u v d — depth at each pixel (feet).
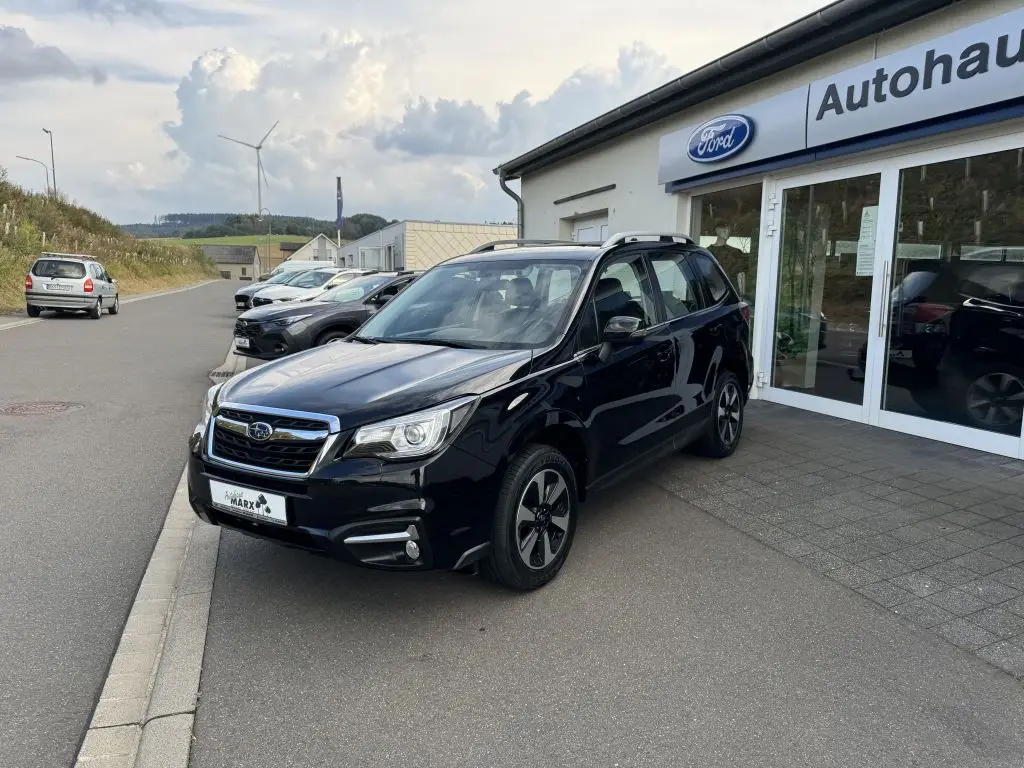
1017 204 17.66
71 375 33.55
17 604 11.63
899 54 19.01
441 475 10.11
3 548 13.75
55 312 70.28
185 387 30.78
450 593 11.85
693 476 17.56
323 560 13.15
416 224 94.79
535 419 11.43
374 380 11.27
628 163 33.50
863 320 22.21
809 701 8.94
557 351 12.51
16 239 84.33
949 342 19.65
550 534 12.11
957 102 17.62
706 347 17.01
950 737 8.27
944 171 19.27
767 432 21.54
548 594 11.77
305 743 8.25
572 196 39.09
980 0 18.13
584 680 9.43
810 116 22.06
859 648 10.11
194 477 11.45
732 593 11.73
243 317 32.12
